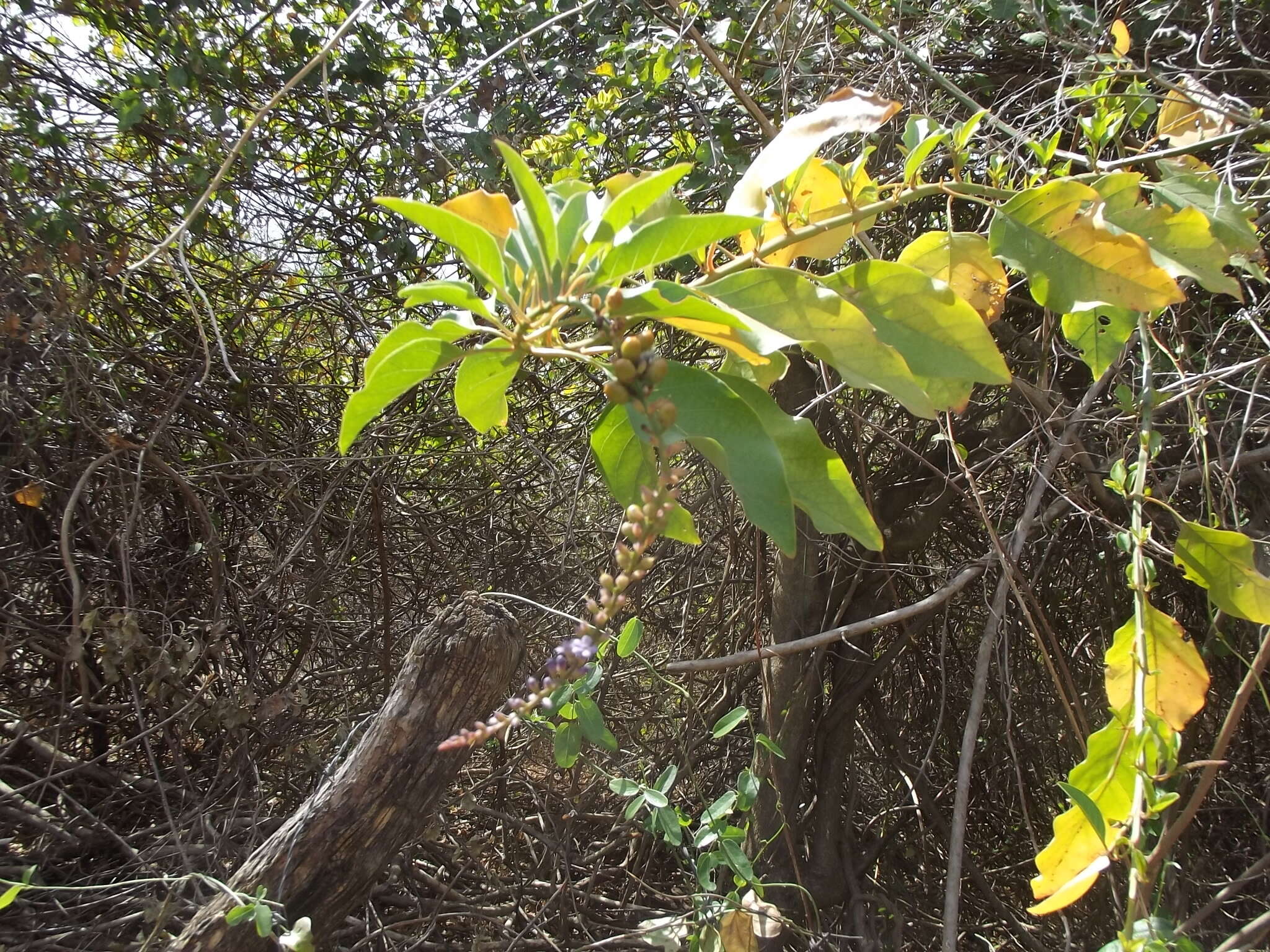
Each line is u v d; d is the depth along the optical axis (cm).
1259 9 216
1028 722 298
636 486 92
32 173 296
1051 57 238
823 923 285
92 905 228
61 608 306
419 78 358
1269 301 183
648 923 204
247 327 338
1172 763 104
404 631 342
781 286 81
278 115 334
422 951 261
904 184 120
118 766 293
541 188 71
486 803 318
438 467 362
